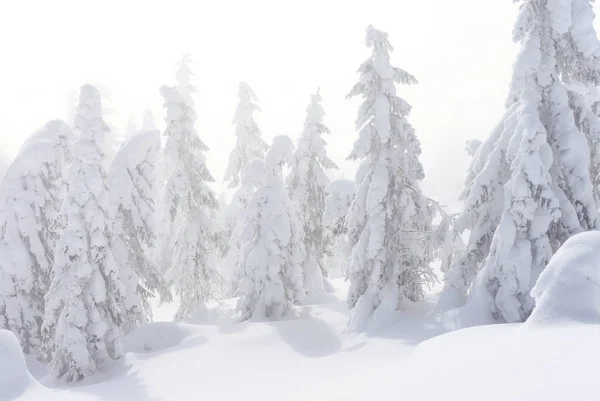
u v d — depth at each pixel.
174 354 17.06
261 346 16.86
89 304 17.03
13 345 9.66
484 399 4.50
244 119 28.58
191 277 23.28
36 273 19.56
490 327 9.38
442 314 15.30
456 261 15.70
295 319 19.73
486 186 14.66
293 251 21.06
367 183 17.77
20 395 8.95
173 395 13.30
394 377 6.63
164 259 32.06
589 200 13.52
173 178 23.14
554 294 7.24
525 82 13.89
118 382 15.11
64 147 21.11
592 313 6.84
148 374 15.48
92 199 17.33
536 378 4.72
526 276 13.14
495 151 14.59
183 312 23.58
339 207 21.27
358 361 13.89
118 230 20.50
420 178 17.53
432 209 18.14
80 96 17.97
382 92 17.22
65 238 16.91
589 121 14.20
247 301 20.48
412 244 17.77
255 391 12.55
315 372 13.61
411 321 15.89
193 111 23.50
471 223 15.20
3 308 19.02
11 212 19.33
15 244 19.14
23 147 20.08
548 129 14.09
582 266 7.25
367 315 16.86
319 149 23.78
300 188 23.95
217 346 17.27
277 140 21.03
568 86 15.01
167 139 23.00
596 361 4.86
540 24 13.93
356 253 17.44
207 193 23.77
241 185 28.30
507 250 13.44
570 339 5.91
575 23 13.56
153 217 21.52
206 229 23.89
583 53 13.57
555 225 13.69
